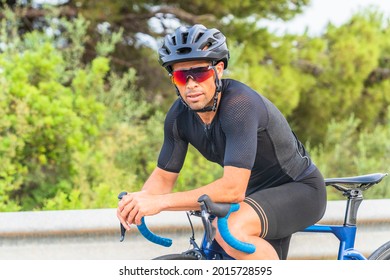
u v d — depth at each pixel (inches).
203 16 518.9
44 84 316.5
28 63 321.7
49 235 173.8
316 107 580.7
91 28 492.7
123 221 128.7
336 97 571.2
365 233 189.8
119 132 346.9
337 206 189.6
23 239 172.9
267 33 535.2
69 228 173.6
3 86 300.0
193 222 179.6
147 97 512.1
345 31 574.6
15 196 314.0
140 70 526.6
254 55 512.4
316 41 557.9
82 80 346.3
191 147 355.6
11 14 424.8
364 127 610.5
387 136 409.7
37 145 301.4
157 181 148.6
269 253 135.0
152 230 178.1
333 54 561.9
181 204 128.0
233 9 526.0
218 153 141.4
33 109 298.2
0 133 300.2
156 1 518.6
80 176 297.6
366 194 324.5
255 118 133.3
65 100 307.3
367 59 560.7
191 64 131.0
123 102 396.8
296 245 185.0
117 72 527.5
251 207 136.1
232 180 128.9
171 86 519.8
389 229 191.3
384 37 597.9
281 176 145.3
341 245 153.0
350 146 440.1
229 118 132.2
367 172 357.7
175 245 180.2
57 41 434.3
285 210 139.9
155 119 389.4
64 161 309.9
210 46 130.8
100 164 310.2
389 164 357.4
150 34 534.9
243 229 133.2
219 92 135.1
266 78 508.1
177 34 132.8
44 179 311.1
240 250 130.6
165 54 132.8
